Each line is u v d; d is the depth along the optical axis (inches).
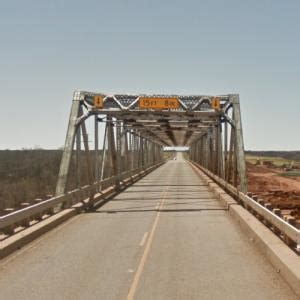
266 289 335.6
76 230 639.1
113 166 1359.5
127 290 338.6
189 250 491.2
